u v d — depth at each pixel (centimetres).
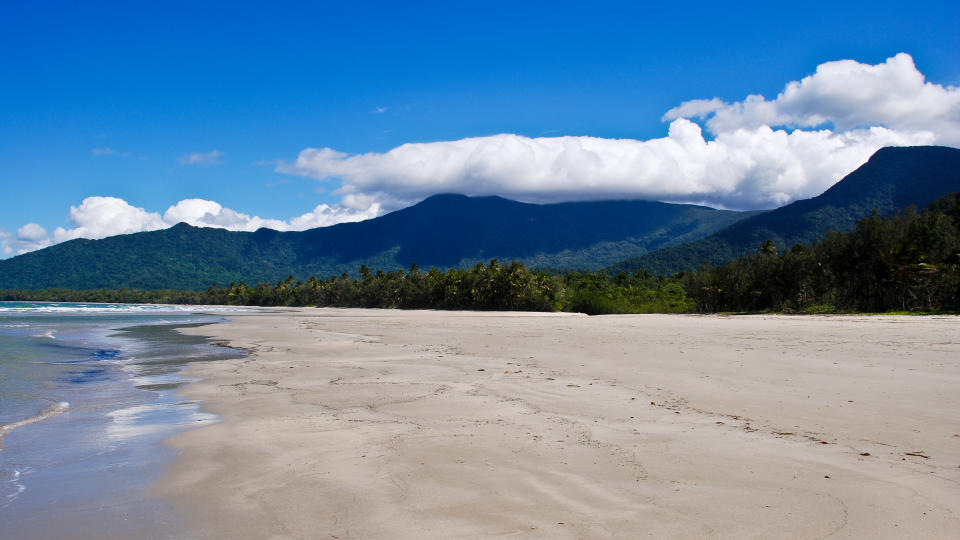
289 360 2327
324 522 617
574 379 1605
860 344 2405
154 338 3794
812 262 7394
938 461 768
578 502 657
